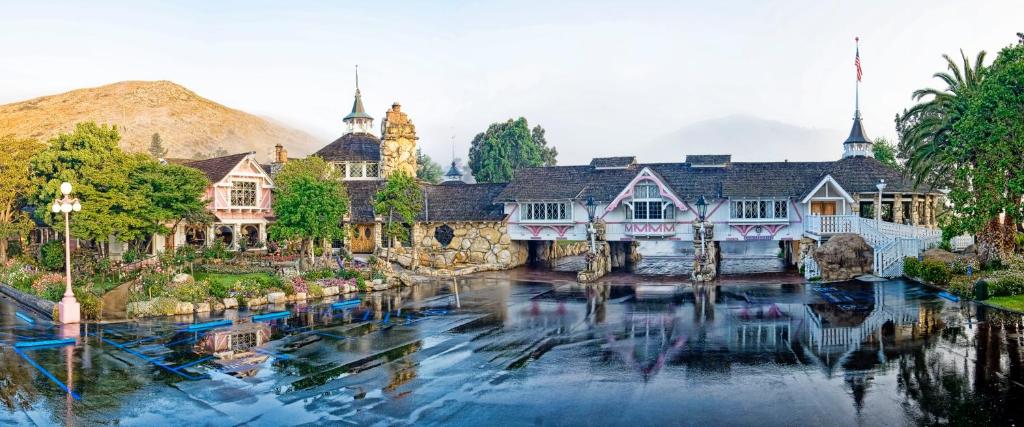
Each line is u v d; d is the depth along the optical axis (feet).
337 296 116.78
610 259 158.71
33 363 66.03
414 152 196.03
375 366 64.85
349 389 57.21
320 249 156.76
